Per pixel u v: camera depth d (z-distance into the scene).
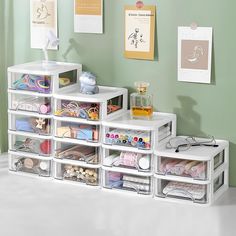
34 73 3.85
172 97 3.88
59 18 4.11
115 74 4.02
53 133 3.89
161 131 3.75
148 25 3.86
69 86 3.96
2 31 4.29
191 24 3.75
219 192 3.69
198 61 3.77
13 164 4.04
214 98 3.79
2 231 3.21
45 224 3.30
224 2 3.67
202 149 3.65
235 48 3.69
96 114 3.73
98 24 4.00
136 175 3.71
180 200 3.59
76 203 3.58
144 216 3.42
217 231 3.22
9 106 3.98
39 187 3.82
